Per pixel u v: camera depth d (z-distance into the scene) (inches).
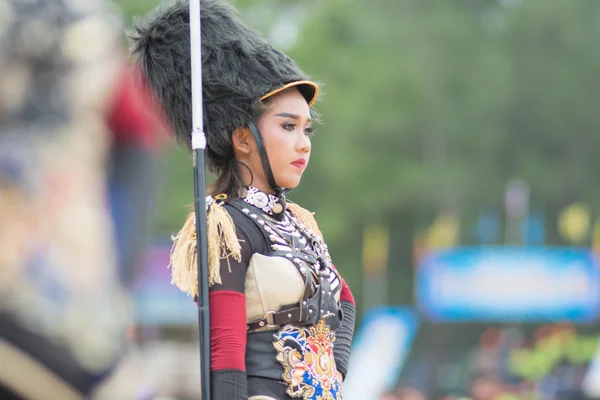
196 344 538.0
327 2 2908.5
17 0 100.1
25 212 99.0
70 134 101.0
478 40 2837.1
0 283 98.6
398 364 1465.3
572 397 917.8
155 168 106.6
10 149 99.0
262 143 225.8
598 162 2864.2
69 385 100.3
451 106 2802.7
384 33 2878.9
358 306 2810.0
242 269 215.3
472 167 2790.4
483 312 1941.4
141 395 106.4
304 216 243.4
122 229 102.9
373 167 2773.1
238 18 239.1
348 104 2783.0
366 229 2819.9
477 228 2913.4
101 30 102.7
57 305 99.8
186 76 229.9
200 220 206.8
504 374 1063.0
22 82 99.7
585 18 2866.6
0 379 98.4
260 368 214.8
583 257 1923.0
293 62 238.2
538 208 2901.1
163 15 235.3
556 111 2824.8
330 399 218.4
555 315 1916.8
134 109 105.2
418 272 2369.6
